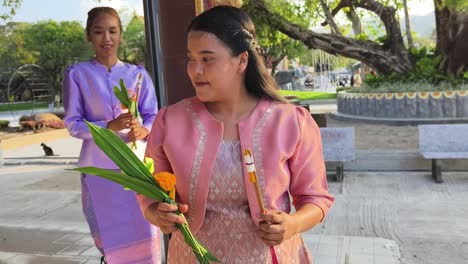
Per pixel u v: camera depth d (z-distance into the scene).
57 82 22.34
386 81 13.61
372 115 12.98
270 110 1.47
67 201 6.29
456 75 12.95
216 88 1.40
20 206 6.07
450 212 5.16
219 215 1.44
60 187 7.25
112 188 2.79
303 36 14.26
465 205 5.38
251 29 1.44
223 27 1.36
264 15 13.97
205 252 1.35
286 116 1.47
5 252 4.24
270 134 1.43
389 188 6.33
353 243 4.25
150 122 2.85
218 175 1.42
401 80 13.41
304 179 1.50
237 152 1.43
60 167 9.29
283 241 1.36
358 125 12.36
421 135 6.70
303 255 1.61
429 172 7.14
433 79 12.80
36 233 4.82
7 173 8.76
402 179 6.78
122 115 2.62
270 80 1.51
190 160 1.43
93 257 4.09
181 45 3.01
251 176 1.30
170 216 1.32
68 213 5.65
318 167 1.51
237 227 1.43
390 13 13.85
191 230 1.46
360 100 13.34
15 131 15.56
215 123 1.44
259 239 1.44
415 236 4.50
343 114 14.04
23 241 4.56
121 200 2.81
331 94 20.64
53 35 21.58
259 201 1.32
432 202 5.57
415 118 12.23
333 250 4.08
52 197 6.56
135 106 2.58
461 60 12.88
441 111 12.05
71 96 2.77
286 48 17.22
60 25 21.59
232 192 1.42
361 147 9.16
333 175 7.14
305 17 14.25
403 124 11.99
